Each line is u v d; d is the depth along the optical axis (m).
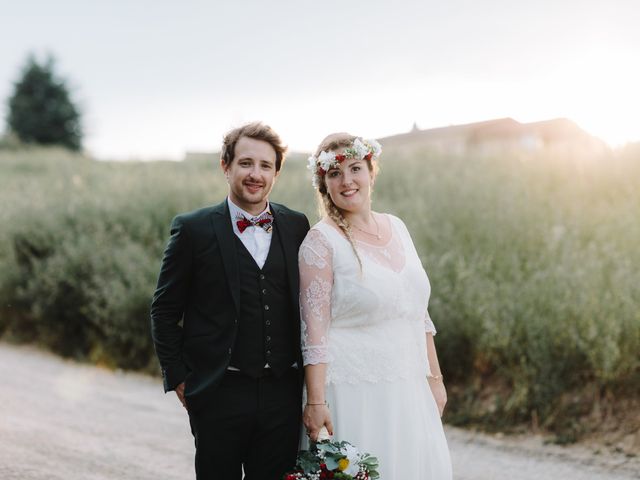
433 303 6.60
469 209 8.45
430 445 3.41
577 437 5.52
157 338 3.20
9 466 4.74
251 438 3.23
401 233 3.62
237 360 3.13
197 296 3.21
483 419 6.02
